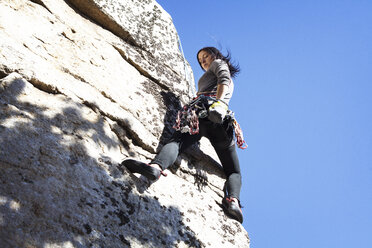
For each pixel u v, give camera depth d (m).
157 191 3.24
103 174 2.88
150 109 3.93
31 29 3.43
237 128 3.80
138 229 2.78
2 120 2.61
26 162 2.50
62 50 3.55
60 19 3.85
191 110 3.64
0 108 2.67
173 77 4.65
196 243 3.10
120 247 2.55
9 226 2.14
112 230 2.60
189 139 3.60
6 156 2.43
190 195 3.55
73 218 2.44
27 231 2.19
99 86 3.58
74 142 2.89
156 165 3.25
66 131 2.94
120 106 3.62
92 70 3.68
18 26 3.32
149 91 4.12
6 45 3.04
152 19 4.89
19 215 2.22
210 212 3.57
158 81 4.38
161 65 4.62
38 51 3.30
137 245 2.66
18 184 2.35
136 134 3.49
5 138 2.51
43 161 2.59
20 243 2.11
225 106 3.61
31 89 2.99
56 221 2.35
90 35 4.07
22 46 3.19
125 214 2.78
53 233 2.28
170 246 2.89
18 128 2.64
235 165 3.95
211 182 3.91
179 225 3.12
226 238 3.45
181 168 3.71
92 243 2.42
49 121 2.89
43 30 3.54
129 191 2.97
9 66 2.94
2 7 3.34
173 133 3.83
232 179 3.88
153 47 4.66
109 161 3.02
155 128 3.80
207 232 3.32
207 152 4.16
